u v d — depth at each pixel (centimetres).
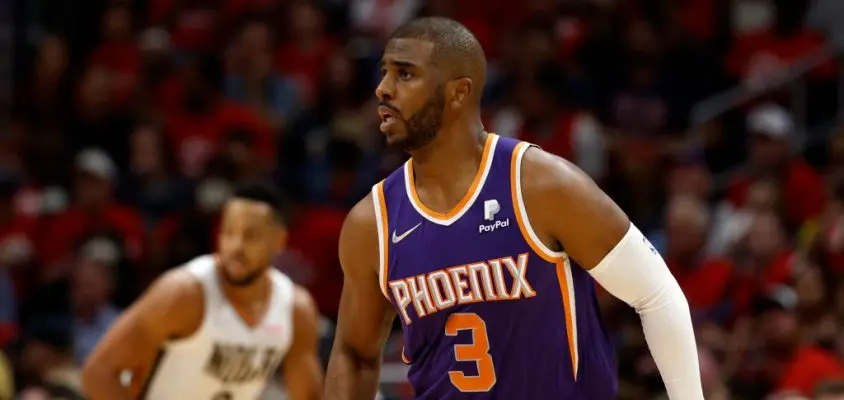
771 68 3388
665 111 3247
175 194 2977
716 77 3362
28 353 2403
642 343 2177
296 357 1678
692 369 1031
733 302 2455
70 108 3309
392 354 2370
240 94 3300
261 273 1600
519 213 1010
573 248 1015
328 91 3172
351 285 1110
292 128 3119
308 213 2906
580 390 1031
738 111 3266
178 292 1559
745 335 2248
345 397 1129
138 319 1551
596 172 2898
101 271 2519
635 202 2848
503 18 3581
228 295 1603
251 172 2873
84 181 2875
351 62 3297
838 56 3288
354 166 2958
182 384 1602
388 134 1033
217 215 2741
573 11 3409
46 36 3588
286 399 2055
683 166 2892
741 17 3584
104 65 3494
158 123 3189
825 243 2525
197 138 3169
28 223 2989
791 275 2428
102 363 1538
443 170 1036
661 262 1034
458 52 1023
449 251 1022
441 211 1034
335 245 2850
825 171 3120
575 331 1025
